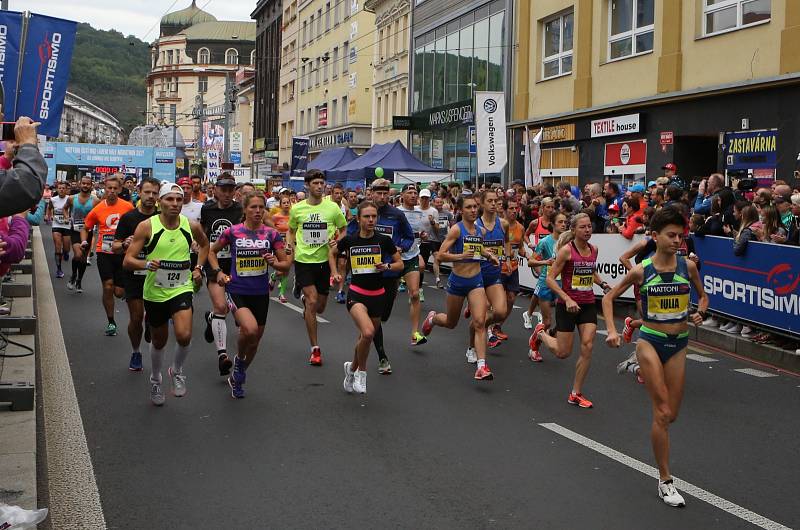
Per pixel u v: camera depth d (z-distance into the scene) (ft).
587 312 26.27
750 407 25.96
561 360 32.71
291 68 220.43
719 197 38.78
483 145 63.87
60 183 56.85
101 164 164.04
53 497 17.30
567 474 19.17
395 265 26.84
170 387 27.17
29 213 33.32
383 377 29.35
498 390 27.50
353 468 19.42
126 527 15.79
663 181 48.70
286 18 225.76
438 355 33.45
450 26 112.78
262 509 16.83
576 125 79.71
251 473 18.98
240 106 311.27
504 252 32.40
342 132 173.88
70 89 303.89
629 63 72.59
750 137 58.75
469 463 19.86
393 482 18.49
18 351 29.73
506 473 19.17
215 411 24.31
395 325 40.91
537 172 68.33
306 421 23.39
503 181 95.09
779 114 56.13
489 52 100.63
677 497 17.31
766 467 20.01
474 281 30.01
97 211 35.91
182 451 20.51
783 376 30.91
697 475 19.34
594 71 77.97
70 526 15.78
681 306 18.44
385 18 141.79
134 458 19.90
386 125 143.13
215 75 401.90
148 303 24.49
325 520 16.30
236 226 26.18
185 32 410.52
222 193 31.58
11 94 37.68
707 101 62.75
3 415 22.03
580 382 25.72
